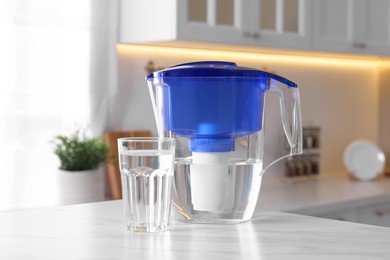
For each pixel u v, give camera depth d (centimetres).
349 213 328
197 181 123
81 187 270
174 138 124
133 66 324
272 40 314
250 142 124
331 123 420
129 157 114
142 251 101
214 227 121
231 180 123
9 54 280
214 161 122
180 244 106
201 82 121
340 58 413
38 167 289
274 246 104
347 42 354
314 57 403
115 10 309
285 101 132
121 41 310
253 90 123
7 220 128
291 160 385
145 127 329
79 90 301
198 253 99
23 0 282
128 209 116
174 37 279
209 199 123
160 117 127
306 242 107
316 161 396
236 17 301
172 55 336
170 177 117
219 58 353
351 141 433
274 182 382
